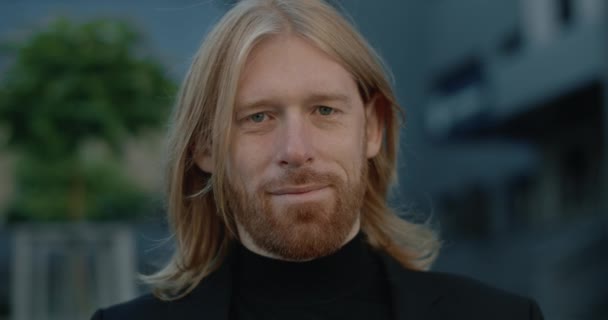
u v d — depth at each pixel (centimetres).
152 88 483
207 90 209
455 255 922
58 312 472
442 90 931
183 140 218
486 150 940
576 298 815
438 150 937
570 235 847
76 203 526
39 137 480
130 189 636
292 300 212
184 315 217
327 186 193
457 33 907
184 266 228
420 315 216
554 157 893
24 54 480
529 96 841
